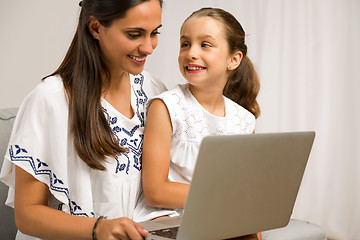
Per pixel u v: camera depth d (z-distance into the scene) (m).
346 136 2.85
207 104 1.33
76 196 1.12
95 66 1.12
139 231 0.91
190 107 1.29
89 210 1.13
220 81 1.31
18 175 1.08
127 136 1.21
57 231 1.00
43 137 1.09
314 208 2.89
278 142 0.92
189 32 1.26
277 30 2.83
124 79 1.24
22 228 1.06
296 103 2.86
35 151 1.07
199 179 0.82
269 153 0.92
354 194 2.85
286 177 0.98
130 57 1.10
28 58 2.60
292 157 0.97
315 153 2.87
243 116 1.40
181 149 1.28
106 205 1.17
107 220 0.97
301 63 2.84
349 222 2.85
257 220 0.97
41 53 2.61
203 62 1.25
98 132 1.11
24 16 2.58
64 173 1.08
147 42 1.08
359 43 2.80
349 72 2.82
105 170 1.14
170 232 0.94
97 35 1.11
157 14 1.08
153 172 1.19
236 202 0.90
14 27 2.57
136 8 1.04
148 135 1.23
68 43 2.61
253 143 0.88
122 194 1.18
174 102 1.26
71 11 2.61
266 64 2.84
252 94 1.50
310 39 2.83
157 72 2.74
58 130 1.08
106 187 1.16
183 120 1.28
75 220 1.00
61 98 1.10
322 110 2.85
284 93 2.86
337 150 2.86
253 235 1.02
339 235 2.85
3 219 1.37
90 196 1.13
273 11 2.82
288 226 1.40
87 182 1.13
